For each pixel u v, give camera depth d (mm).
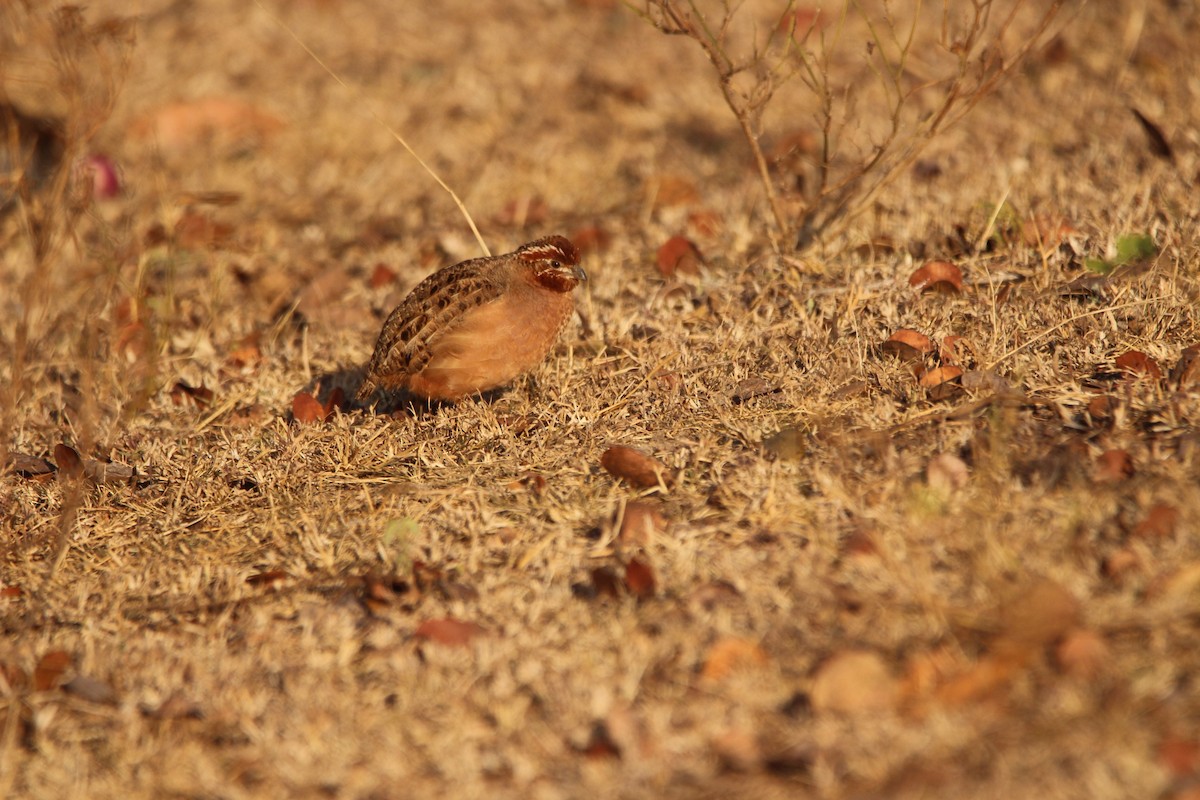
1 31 17188
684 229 15164
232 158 19406
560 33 22500
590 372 11633
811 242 13719
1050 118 16484
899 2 19828
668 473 9703
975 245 12953
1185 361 9797
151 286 15422
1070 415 9547
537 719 7367
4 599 9469
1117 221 12594
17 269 15977
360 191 18094
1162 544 7809
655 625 7953
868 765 6598
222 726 7789
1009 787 6273
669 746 6980
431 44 22438
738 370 11062
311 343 13609
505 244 15477
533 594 8500
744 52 20031
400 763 7164
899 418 9883
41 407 12805
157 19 23547
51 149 16688
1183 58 17406
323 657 8172
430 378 11242
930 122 14281
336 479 10484
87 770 7625
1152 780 6176
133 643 8703
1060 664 7008
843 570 8086
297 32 22969
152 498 10648
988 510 8398
